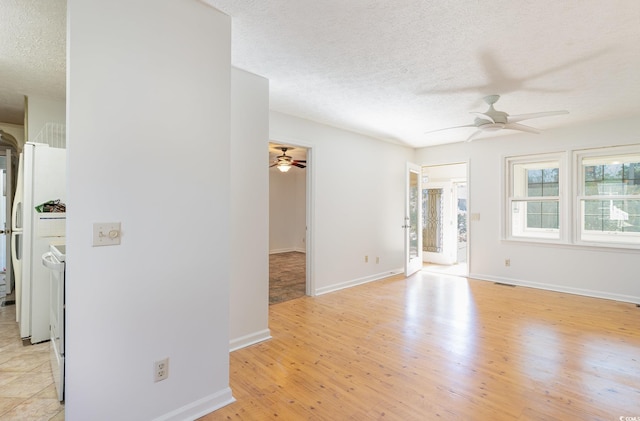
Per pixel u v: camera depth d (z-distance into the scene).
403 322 3.41
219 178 1.99
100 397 1.54
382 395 2.10
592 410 1.94
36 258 2.88
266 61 2.63
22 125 4.54
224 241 2.02
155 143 1.72
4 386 2.22
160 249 1.74
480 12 1.95
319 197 4.51
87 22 1.50
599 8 1.90
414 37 2.25
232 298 2.76
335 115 4.15
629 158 4.29
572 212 4.62
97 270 1.53
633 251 4.18
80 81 1.48
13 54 2.53
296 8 1.93
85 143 1.50
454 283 5.17
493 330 3.18
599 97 3.45
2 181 5.28
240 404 2.00
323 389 2.16
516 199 5.14
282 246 8.63
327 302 4.11
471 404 2.00
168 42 1.76
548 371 2.40
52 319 2.27
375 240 5.44
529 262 4.98
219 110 1.98
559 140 4.71
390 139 5.57
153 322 1.71
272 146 5.71
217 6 1.92
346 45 2.37
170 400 1.78
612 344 2.86
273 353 2.70
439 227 7.20
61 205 2.97
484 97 3.46
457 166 7.02
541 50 2.42
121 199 1.60
